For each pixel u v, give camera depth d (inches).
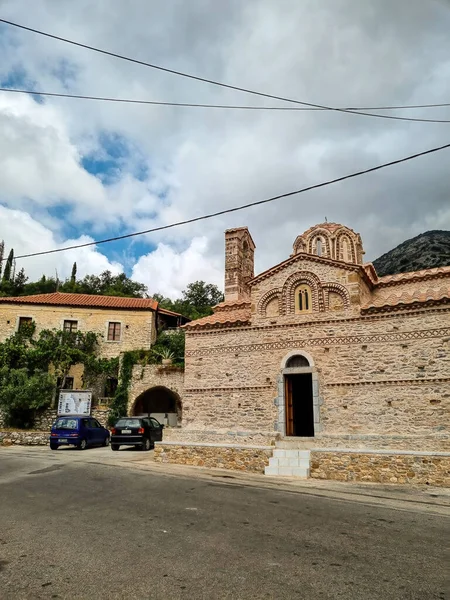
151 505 402.9
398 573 244.7
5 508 387.2
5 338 1448.1
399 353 683.4
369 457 598.9
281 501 440.8
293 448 685.9
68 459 747.4
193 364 836.6
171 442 735.7
